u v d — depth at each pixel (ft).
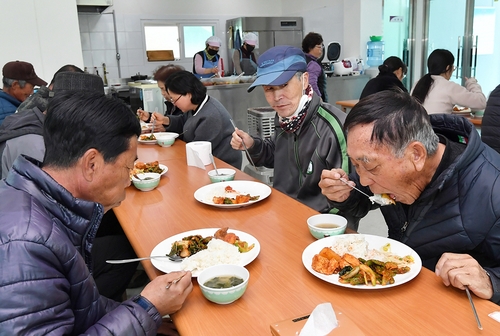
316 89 15.16
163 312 3.26
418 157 3.61
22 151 6.43
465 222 3.88
